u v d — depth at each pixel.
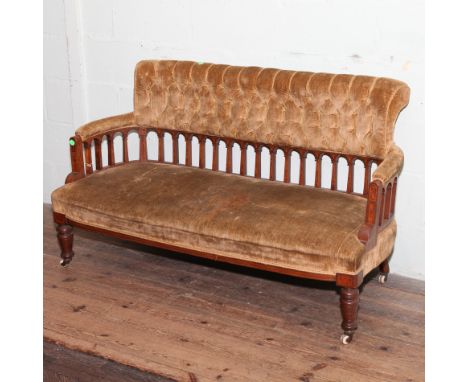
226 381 2.59
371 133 3.07
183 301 3.19
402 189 3.32
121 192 3.23
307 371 2.65
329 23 3.25
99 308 3.12
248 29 3.46
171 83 3.53
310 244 2.71
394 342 2.85
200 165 3.59
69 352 2.79
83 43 3.93
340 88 3.11
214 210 2.99
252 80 3.30
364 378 2.61
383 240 2.95
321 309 3.12
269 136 3.32
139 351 2.79
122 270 3.50
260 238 2.79
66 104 4.11
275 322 3.01
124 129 3.66
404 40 3.11
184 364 2.70
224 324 2.99
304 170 3.33
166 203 3.09
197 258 3.64
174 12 3.63
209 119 3.46
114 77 3.92
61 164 4.29
